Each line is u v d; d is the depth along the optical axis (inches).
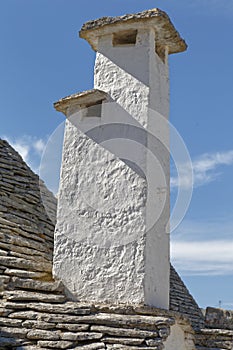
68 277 259.0
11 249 286.7
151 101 272.2
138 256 247.1
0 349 212.2
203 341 301.1
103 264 253.6
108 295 248.2
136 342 213.6
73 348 211.0
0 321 221.0
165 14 278.8
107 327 219.0
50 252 319.0
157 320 225.0
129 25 283.9
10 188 355.9
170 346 250.8
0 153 378.9
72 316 223.0
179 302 419.8
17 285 244.7
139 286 243.0
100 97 277.1
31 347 212.4
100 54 289.4
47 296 238.4
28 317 223.1
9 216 324.2
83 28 293.1
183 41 298.5
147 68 275.3
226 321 410.3
